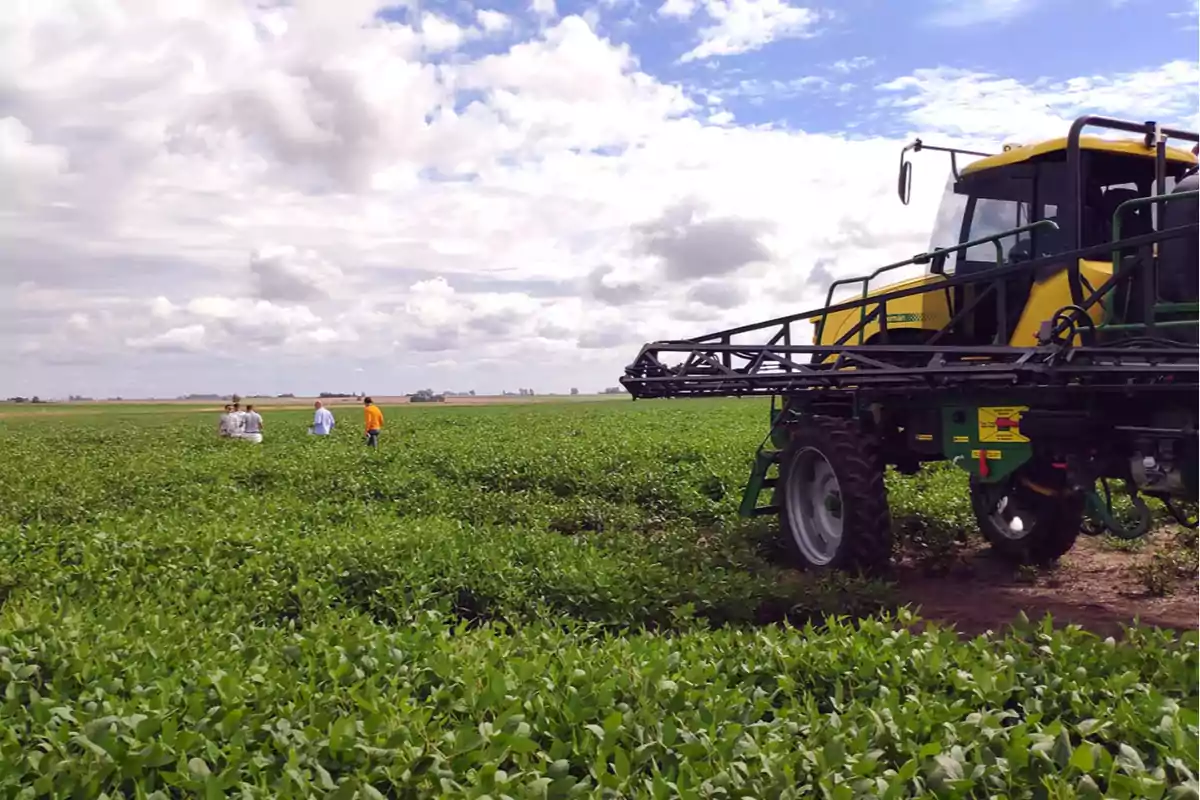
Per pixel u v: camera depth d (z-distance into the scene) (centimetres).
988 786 363
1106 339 638
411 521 1017
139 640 525
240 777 374
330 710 434
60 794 355
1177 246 599
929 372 649
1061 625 691
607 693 430
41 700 428
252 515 1054
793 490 875
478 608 720
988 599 771
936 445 782
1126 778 346
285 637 565
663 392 918
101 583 741
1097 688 443
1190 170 724
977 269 784
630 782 365
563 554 809
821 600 693
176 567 770
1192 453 583
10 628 545
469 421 4225
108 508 1226
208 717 416
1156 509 980
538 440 2309
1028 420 673
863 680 470
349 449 2141
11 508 1210
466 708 432
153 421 5875
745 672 480
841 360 743
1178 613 709
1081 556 902
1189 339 586
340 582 748
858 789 351
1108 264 674
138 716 404
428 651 514
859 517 778
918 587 815
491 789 357
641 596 689
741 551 852
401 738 392
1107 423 635
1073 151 685
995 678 446
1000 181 770
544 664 479
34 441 3189
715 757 379
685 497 1257
